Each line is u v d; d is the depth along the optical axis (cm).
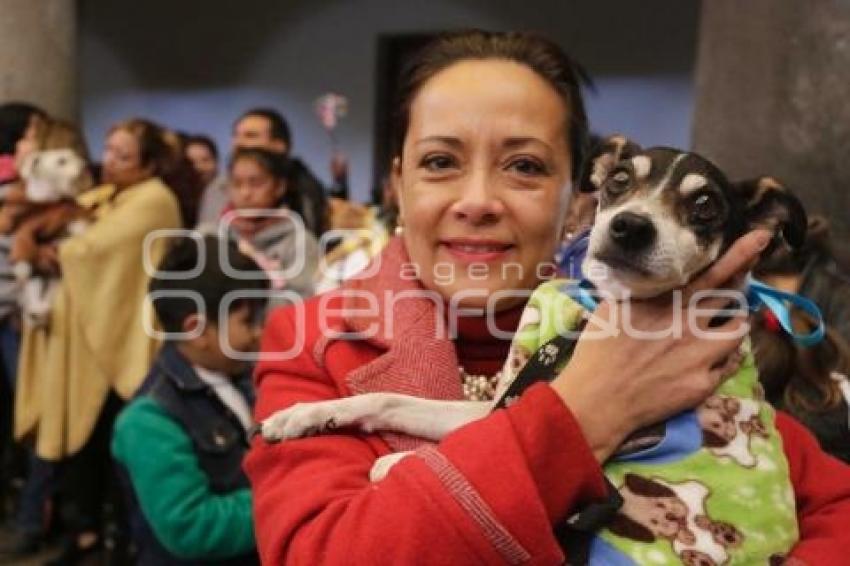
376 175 748
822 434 174
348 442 113
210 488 184
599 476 95
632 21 654
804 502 115
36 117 344
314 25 766
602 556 98
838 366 178
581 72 128
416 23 726
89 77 871
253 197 305
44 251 309
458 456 92
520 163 117
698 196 119
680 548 98
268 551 102
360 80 751
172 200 319
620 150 131
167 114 841
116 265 298
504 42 121
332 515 97
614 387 100
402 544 89
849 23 268
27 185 315
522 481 90
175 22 826
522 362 113
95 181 388
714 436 105
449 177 117
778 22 282
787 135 282
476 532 89
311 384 121
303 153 777
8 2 397
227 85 809
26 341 312
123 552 298
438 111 116
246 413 195
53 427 307
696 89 311
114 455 191
